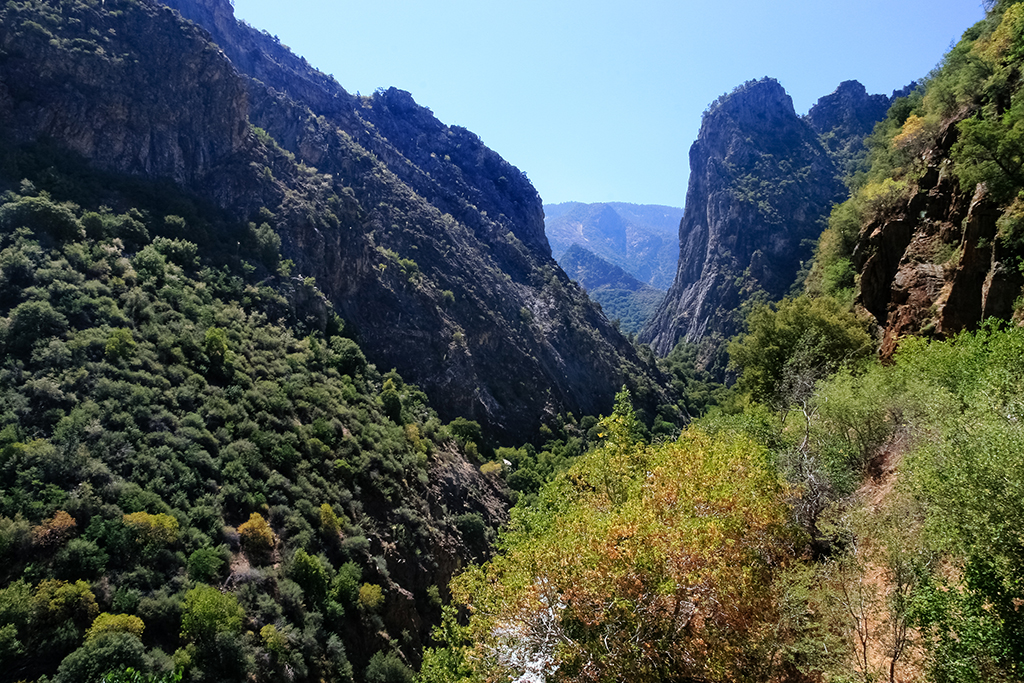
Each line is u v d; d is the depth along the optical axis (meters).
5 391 27.02
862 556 9.35
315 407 43.53
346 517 34.97
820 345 23.27
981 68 23.14
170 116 61.91
